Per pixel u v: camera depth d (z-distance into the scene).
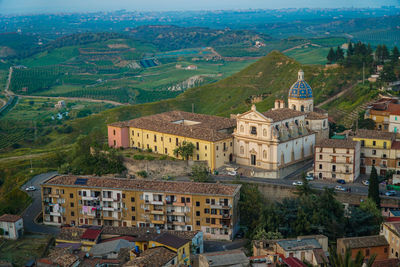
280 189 170.12
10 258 151.00
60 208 175.00
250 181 177.38
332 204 152.75
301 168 194.50
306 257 123.44
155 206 166.00
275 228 151.12
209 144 189.88
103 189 169.88
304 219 148.00
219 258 122.38
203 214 162.50
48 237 166.12
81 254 139.88
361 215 148.00
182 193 162.62
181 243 134.88
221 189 163.38
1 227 166.88
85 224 173.62
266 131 185.50
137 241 138.75
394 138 185.88
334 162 177.75
